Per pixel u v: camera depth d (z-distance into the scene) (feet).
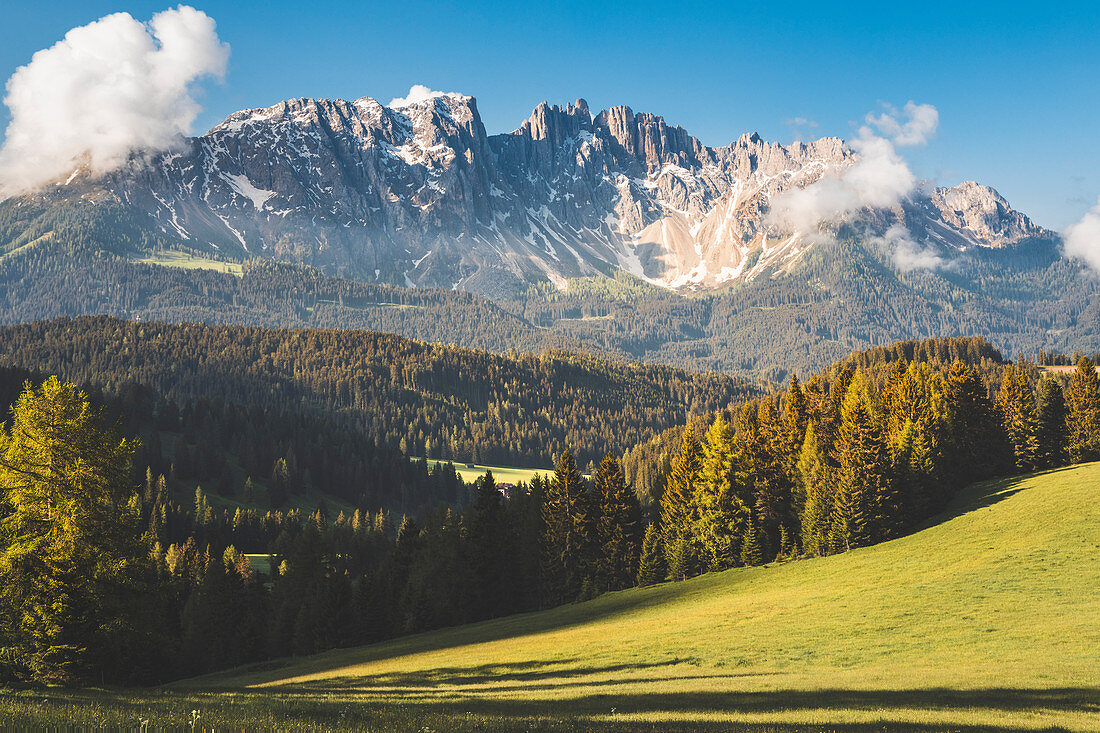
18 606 124.88
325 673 187.62
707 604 209.46
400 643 242.99
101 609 130.62
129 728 67.62
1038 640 121.80
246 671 231.91
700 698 104.27
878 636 138.21
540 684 131.03
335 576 298.97
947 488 293.64
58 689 117.60
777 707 95.04
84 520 131.85
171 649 254.47
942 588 169.27
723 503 287.28
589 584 291.58
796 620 162.09
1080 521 207.82
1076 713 82.17
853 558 235.20
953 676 105.40
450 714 98.27
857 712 88.22
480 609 286.05
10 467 129.39
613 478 306.96
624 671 135.74
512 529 300.40
